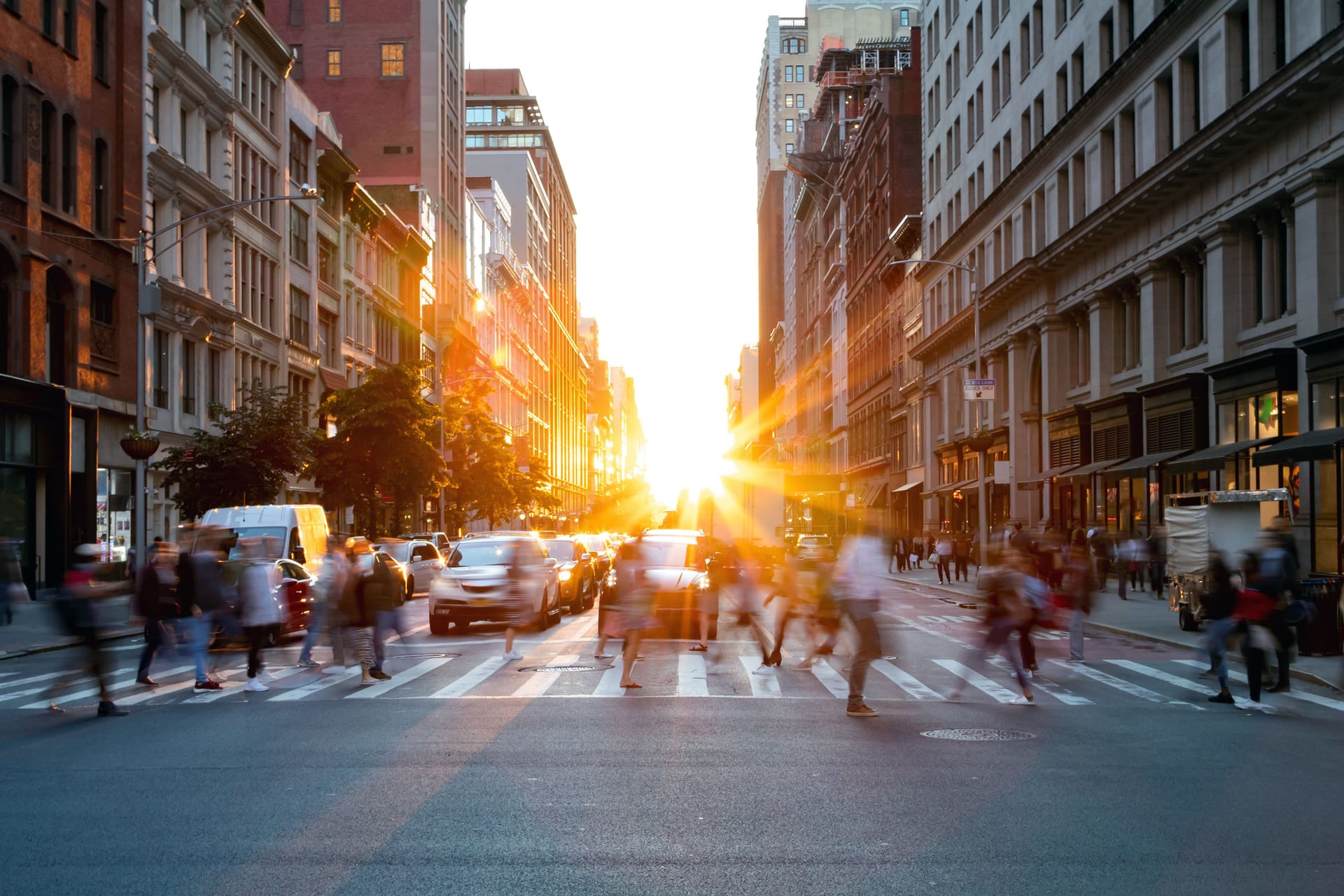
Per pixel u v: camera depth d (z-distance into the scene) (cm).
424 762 1062
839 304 10244
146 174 3838
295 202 5253
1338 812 878
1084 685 1647
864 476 8831
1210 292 3294
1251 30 3042
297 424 3691
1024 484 5003
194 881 700
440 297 8031
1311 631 1888
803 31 15938
